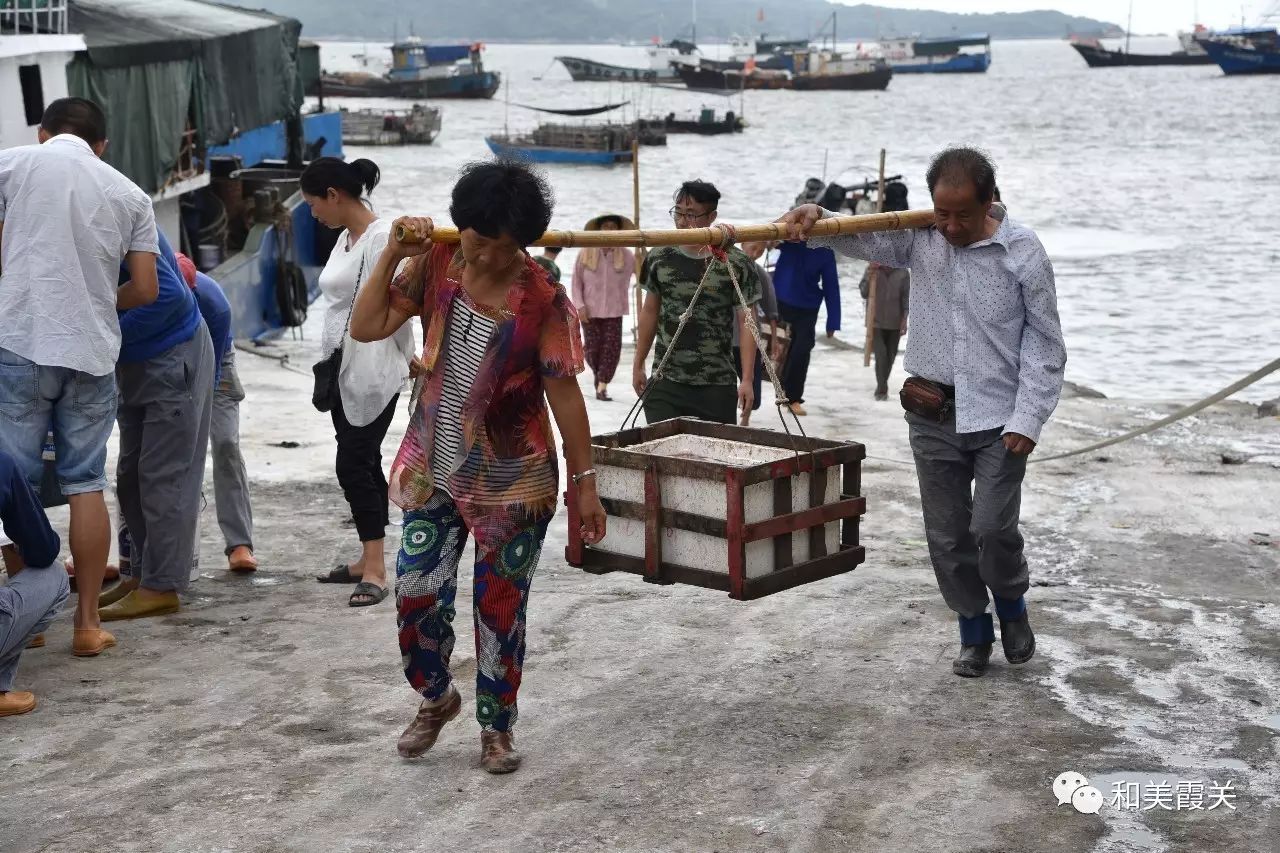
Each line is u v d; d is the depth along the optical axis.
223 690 5.12
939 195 4.80
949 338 5.01
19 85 11.45
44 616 4.96
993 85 184.75
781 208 47.44
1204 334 20.83
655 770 4.40
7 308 5.14
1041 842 3.92
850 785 4.29
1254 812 4.11
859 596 6.36
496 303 4.02
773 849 3.86
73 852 3.83
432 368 4.09
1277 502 8.48
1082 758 4.50
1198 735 4.71
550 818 4.05
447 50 154.00
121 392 5.84
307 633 5.81
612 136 66.56
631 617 6.02
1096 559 7.20
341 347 6.12
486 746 4.40
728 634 5.79
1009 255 4.88
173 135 15.20
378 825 4.00
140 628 5.86
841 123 104.50
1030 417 4.83
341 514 8.09
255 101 18.55
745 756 4.52
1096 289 25.91
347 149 73.06
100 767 4.41
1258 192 50.09
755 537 4.64
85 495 5.41
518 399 4.11
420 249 4.11
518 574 4.22
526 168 3.99
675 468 4.71
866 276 14.91
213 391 6.15
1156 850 3.87
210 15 19.02
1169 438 10.66
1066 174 59.06
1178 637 5.78
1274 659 5.49
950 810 4.11
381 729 4.75
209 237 17.41
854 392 13.43
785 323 11.23
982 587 5.26
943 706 4.96
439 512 4.24
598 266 12.47
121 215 5.27
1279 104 128.62
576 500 4.32
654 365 6.95
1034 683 5.21
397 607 4.31
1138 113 116.19
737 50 172.12
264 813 4.07
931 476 5.14
